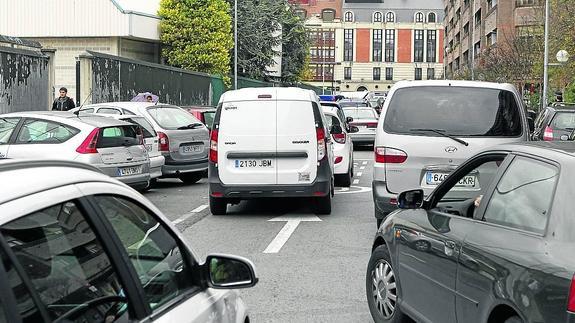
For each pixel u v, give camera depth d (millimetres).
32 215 2223
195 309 3023
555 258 3629
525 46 41281
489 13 60156
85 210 2514
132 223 2848
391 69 128375
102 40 37156
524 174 4402
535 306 3598
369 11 128500
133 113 15273
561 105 20781
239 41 49906
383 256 6020
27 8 36656
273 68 58562
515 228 4188
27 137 11906
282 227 10898
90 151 11781
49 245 2281
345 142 16094
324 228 10812
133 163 12641
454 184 5434
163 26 40469
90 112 15523
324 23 128125
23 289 2100
